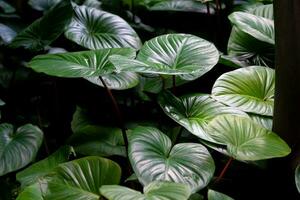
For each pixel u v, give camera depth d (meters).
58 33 1.78
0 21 2.03
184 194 1.31
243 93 1.64
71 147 1.61
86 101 1.94
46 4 2.05
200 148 1.49
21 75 1.93
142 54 1.60
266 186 1.59
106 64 1.55
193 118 1.58
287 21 1.46
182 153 1.48
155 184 1.35
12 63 1.96
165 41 1.64
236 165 1.64
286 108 1.50
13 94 1.95
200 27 2.13
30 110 1.94
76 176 1.44
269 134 1.50
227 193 1.61
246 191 1.61
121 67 1.45
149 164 1.44
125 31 1.87
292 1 1.44
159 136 1.51
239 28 1.78
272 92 1.65
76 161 1.46
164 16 2.16
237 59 1.81
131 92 1.87
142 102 1.87
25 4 2.13
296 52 1.46
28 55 1.95
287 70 1.48
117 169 1.45
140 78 1.80
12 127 1.69
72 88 1.96
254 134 1.50
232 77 1.66
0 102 1.76
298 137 1.51
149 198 1.29
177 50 1.62
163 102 1.59
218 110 1.59
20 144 1.63
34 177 1.54
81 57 1.60
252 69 1.69
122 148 1.65
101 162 1.46
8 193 1.67
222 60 1.76
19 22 2.06
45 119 1.92
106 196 1.29
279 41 1.48
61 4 1.82
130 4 2.19
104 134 1.70
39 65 1.56
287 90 1.49
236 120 1.52
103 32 1.85
